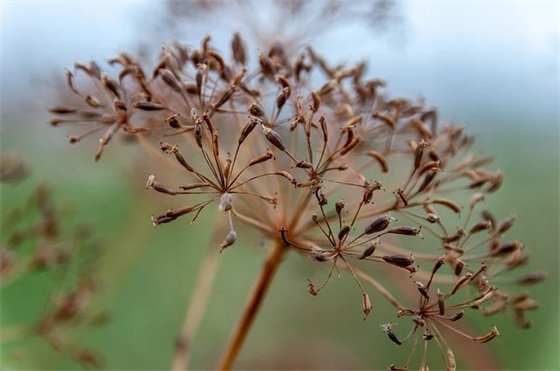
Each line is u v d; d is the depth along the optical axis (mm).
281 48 204
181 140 241
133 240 292
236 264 372
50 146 312
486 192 204
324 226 213
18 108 308
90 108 209
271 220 197
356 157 206
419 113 205
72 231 253
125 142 219
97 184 319
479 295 182
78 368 290
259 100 191
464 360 255
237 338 202
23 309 294
